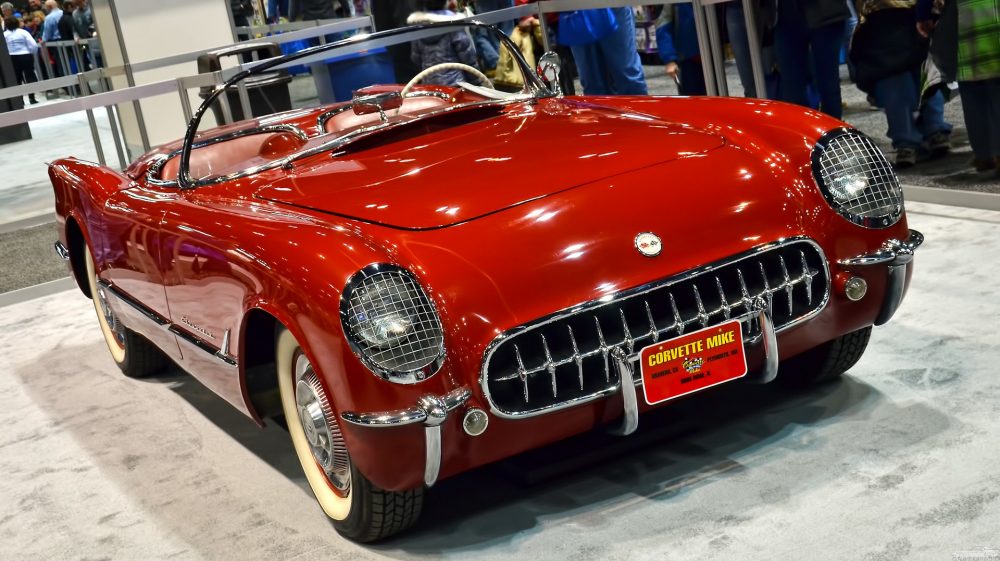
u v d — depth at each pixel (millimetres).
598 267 2240
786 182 2471
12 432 3758
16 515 3018
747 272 2375
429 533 2469
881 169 2533
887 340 3113
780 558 2068
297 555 2461
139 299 3363
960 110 4195
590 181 2445
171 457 3268
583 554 2234
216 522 2738
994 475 2227
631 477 2553
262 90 4902
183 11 9297
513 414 2178
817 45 4660
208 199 2961
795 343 2486
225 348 2686
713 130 2713
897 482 2277
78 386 4188
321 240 2271
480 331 2158
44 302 5738
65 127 6898
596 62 5914
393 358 2092
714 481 2449
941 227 4086
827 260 2449
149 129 7324
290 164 3061
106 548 2697
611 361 2264
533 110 3295
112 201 3510
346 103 3695
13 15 15594
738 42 4656
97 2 9422
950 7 4078
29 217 6359
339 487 2477
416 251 2248
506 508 2520
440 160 2750
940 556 1967
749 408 2830
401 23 6840
